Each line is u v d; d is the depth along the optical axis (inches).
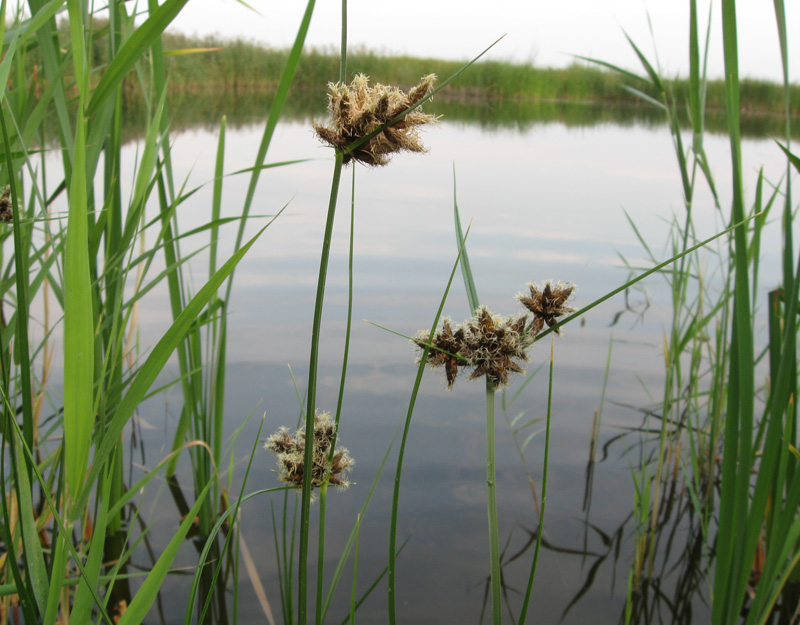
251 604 24.0
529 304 13.3
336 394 37.0
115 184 21.9
